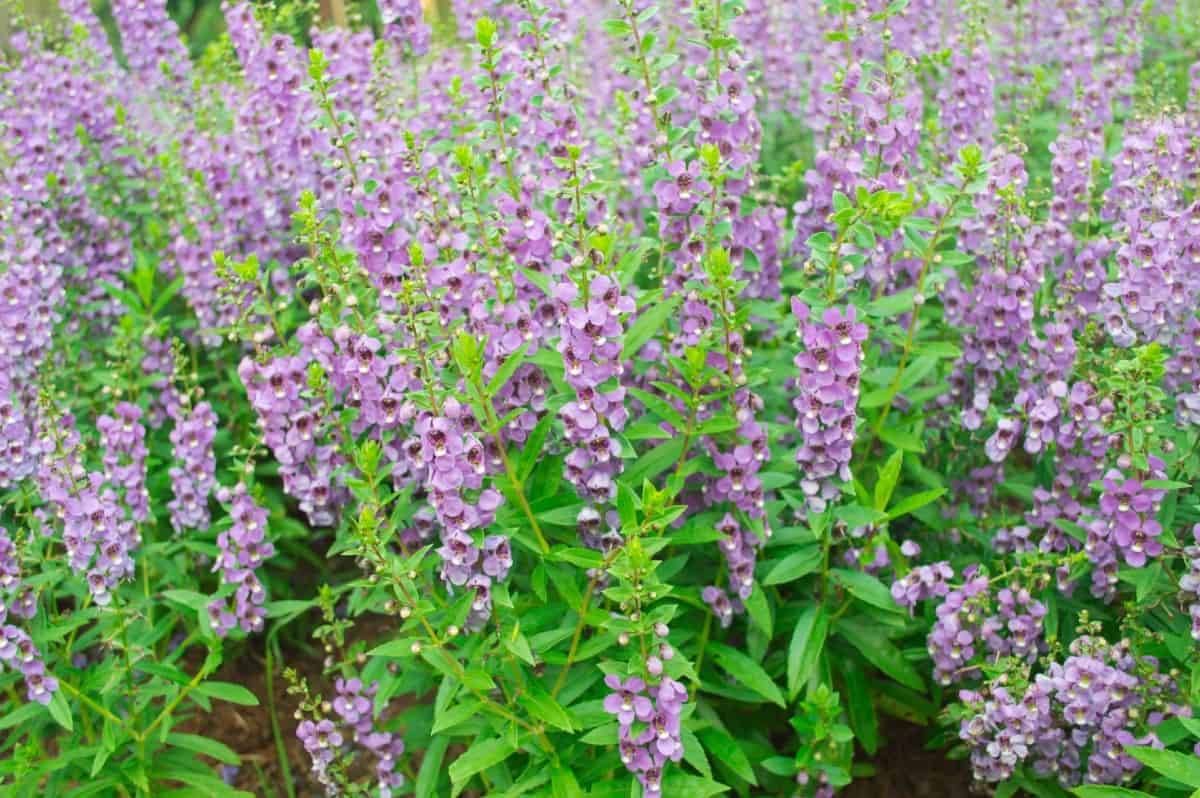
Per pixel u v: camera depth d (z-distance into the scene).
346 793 0.68
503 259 0.63
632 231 0.81
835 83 0.70
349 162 0.67
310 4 0.90
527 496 0.64
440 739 0.65
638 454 0.68
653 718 0.55
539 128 0.71
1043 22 1.06
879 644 0.66
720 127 0.67
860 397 0.67
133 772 0.66
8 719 0.64
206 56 1.01
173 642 0.81
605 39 1.09
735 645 0.71
